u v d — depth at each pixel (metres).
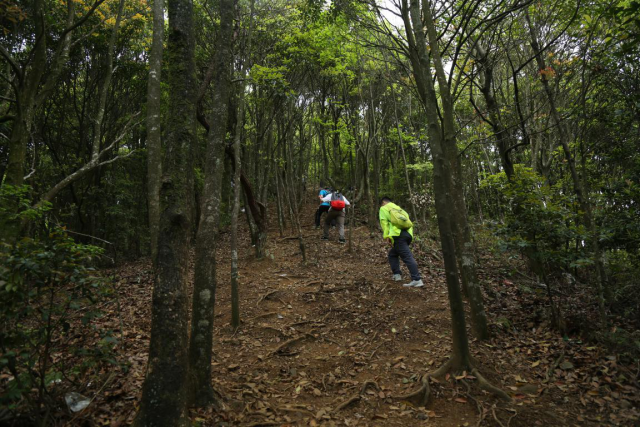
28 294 2.30
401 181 16.94
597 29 5.41
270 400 3.46
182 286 2.59
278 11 9.36
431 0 5.61
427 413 3.25
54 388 2.79
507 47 6.46
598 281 4.33
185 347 2.57
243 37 9.16
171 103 2.80
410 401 3.43
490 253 8.07
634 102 4.96
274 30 9.56
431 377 3.71
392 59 8.33
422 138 12.29
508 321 4.90
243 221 15.41
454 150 4.96
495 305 5.54
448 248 3.83
